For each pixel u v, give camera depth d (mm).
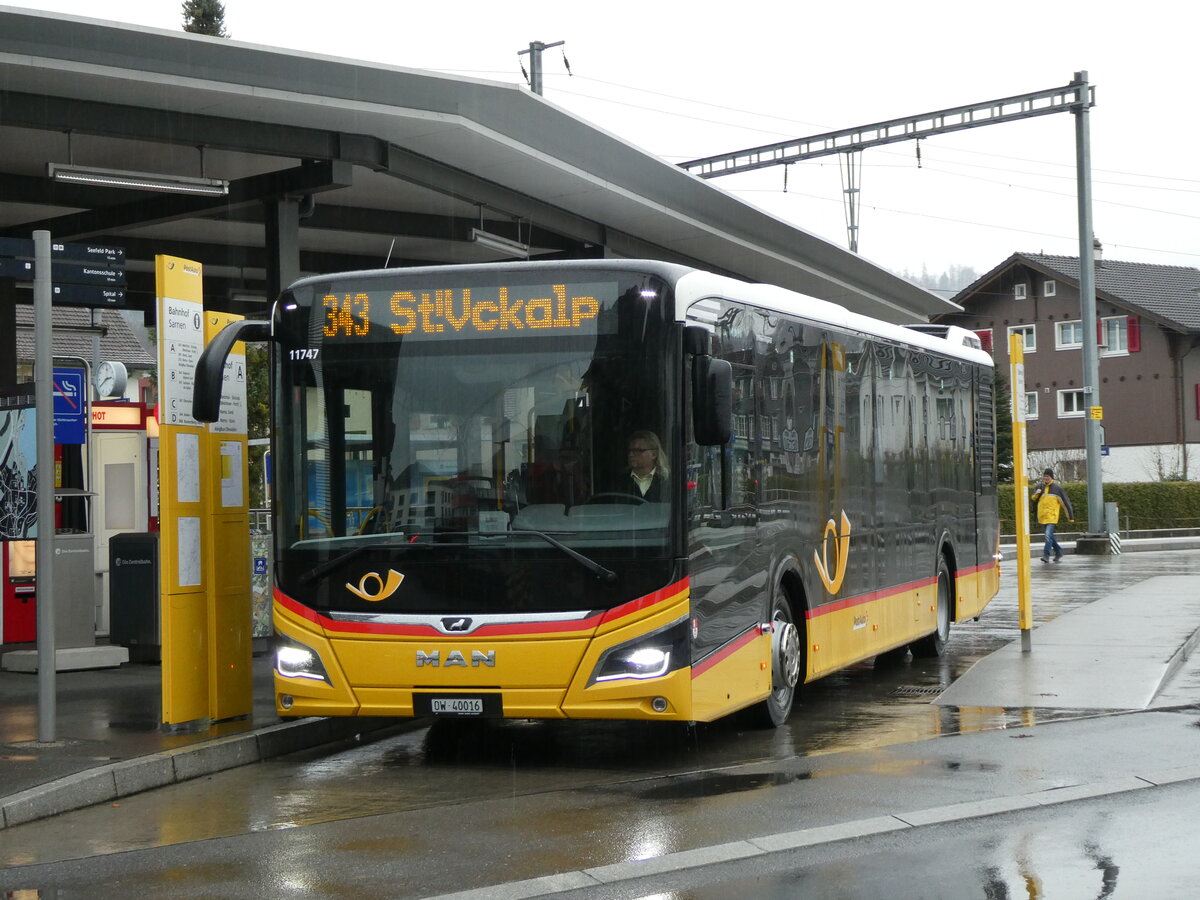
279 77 14930
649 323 9125
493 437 9227
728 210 22656
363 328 9477
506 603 9070
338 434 9445
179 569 10219
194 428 10453
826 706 12211
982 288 65625
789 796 8312
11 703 11492
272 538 9602
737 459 9969
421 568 9188
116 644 14336
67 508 15320
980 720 11141
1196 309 61281
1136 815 7750
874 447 13211
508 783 9070
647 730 11094
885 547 13453
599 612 8977
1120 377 61438
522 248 20219
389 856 7043
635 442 9062
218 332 10312
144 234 22000
